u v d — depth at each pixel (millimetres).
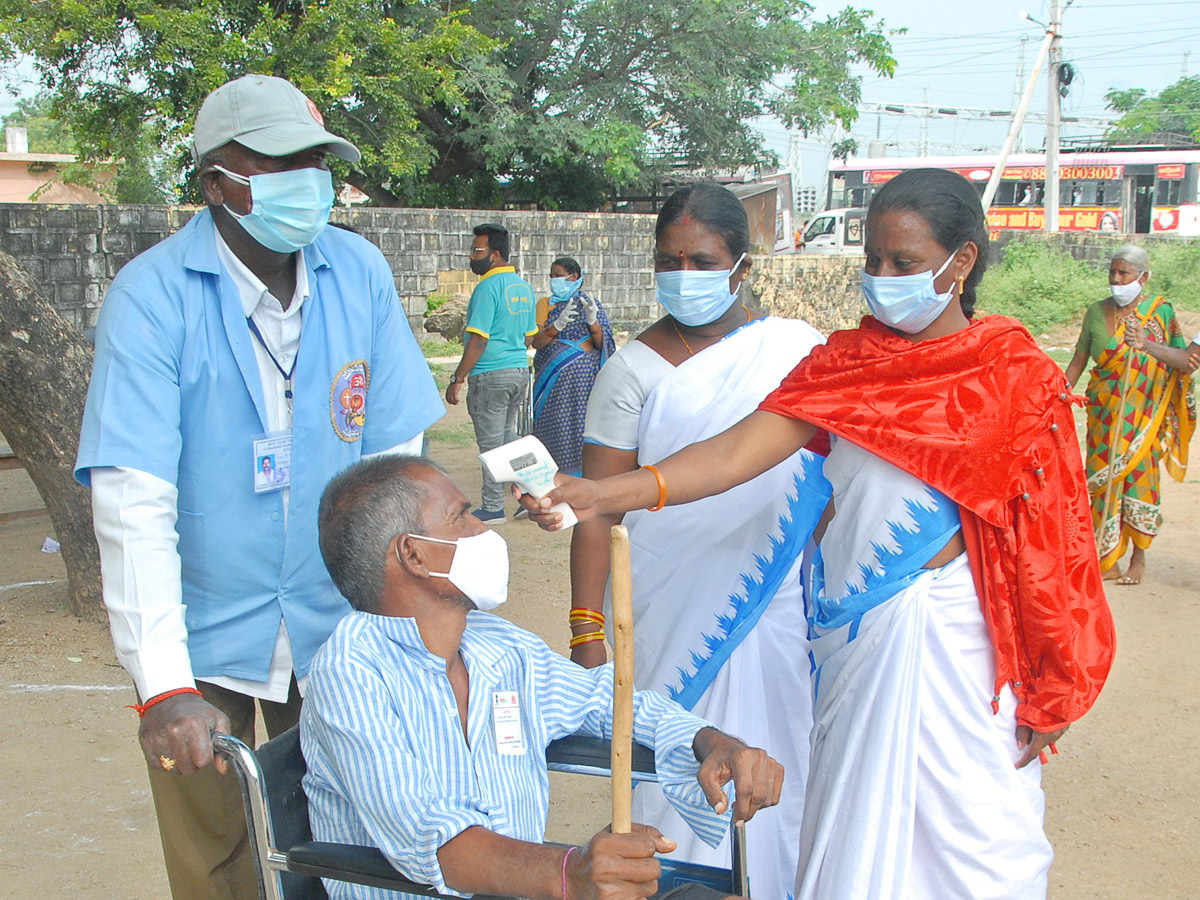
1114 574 5992
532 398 7719
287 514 2346
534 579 5949
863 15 21266
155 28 13625
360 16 14977
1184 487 8078
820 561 2605
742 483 2510
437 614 1902
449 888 1698
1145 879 3242
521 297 6828
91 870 3178
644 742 2012
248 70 14297
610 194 24109
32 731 4031
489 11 19719
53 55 13844
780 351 2746
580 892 1580
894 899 2275
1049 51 24562
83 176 25141
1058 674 2266
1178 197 27359
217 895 2416
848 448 2371
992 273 19922
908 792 2262
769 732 2816
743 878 1883
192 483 2262
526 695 2004
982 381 2240
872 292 2217
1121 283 5574
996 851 2281
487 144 19469
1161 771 3914
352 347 2383
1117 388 5738
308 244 2279
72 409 4883
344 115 16484
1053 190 25156
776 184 23469
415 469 1912
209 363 2207
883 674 2285
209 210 2256
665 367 2789
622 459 2850
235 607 2340
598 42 20422
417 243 16609
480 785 1888
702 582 2777
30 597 5402
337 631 1874
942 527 2273
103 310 2182
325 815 1900
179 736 1812
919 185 2186
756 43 20328
